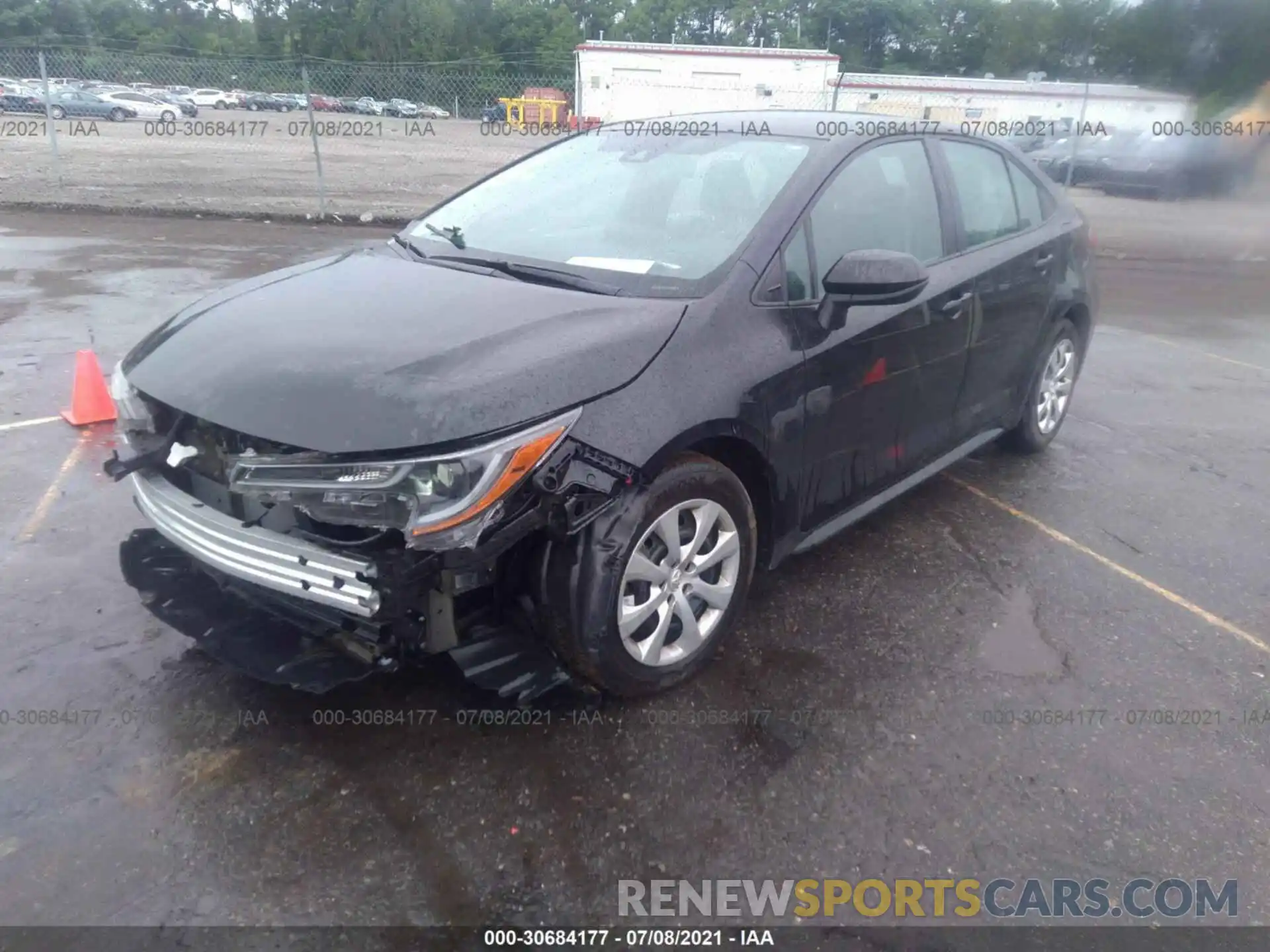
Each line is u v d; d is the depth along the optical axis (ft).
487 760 9.24
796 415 10.66
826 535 11.98
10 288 28.37
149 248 35.88
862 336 11.43
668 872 8.13
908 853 8.40
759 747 9.56
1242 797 9.16
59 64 62.18
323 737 9.48
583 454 8.63
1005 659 11.21
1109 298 34.78
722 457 10.45
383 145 80.43
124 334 23.86
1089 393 21.94
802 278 11.01
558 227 11.98
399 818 8.54
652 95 67.77
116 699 9.95
